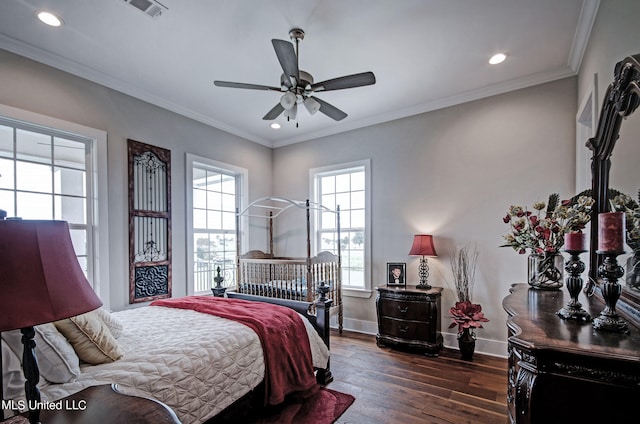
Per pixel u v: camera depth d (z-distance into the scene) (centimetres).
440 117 385
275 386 215
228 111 411
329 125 462
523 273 331
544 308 166
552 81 319
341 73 317
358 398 255
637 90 138
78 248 302
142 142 353
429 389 269
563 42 267
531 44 270
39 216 281
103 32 251
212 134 438
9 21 235
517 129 337
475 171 360
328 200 493
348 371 305
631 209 152
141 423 98
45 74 279
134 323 223
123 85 334
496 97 349
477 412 235
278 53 214
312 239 493
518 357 125
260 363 212
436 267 382
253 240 496
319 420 223
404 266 395
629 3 165
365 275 436
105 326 170
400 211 411
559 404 109
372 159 436
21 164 273
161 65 302
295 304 298
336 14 233
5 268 82
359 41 266
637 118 146
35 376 94
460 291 359
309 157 499
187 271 393
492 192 350
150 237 355
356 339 402
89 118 308
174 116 389
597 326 128
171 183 381
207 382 176
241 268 426
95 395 118
